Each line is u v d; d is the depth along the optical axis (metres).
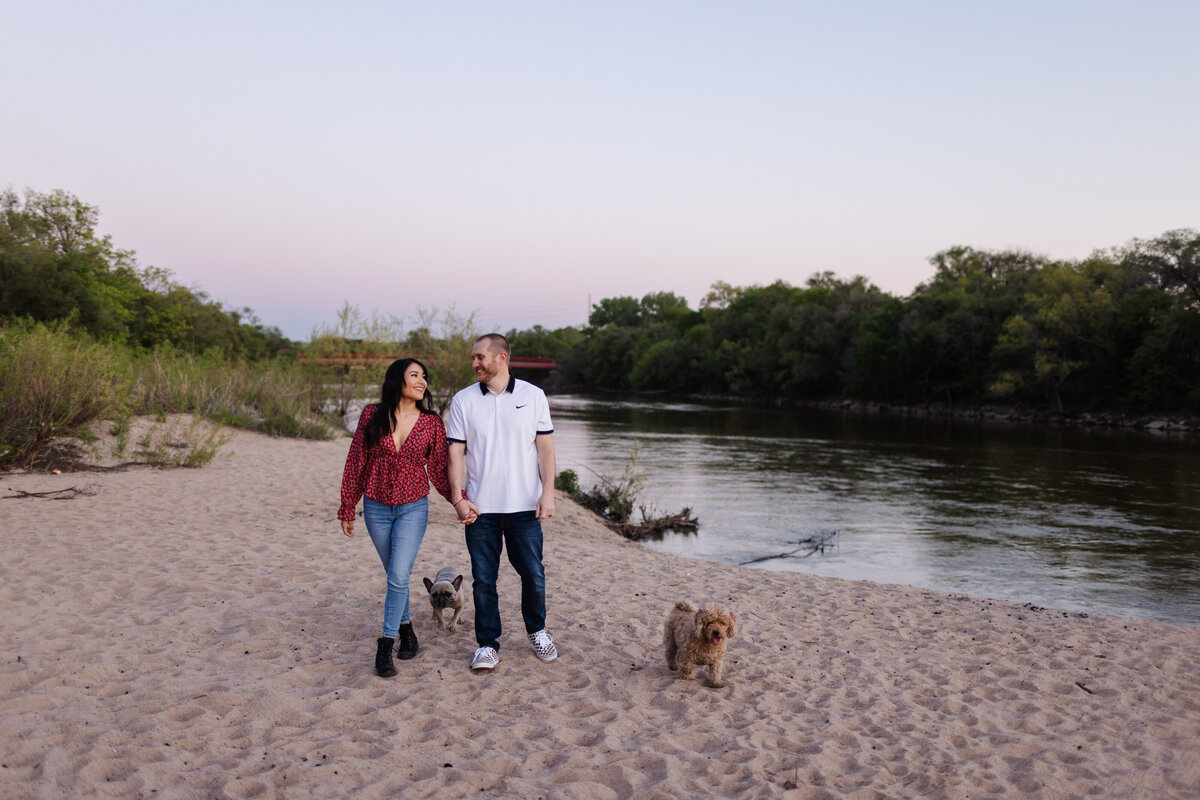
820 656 5.30
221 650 4.64
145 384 18.55
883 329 57.91
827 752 3.72
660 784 3.26
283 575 6.54
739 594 7.11
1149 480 21.23
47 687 3.90
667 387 90.50
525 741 3.64
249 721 3.65
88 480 10.95
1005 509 16.59
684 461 23.92
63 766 3.11
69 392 11.76
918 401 57.03
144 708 3.72
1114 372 45.31
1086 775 3.62
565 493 15.66
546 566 7.82
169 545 7.43
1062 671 5.19
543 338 117.69
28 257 27.62
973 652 5.57
